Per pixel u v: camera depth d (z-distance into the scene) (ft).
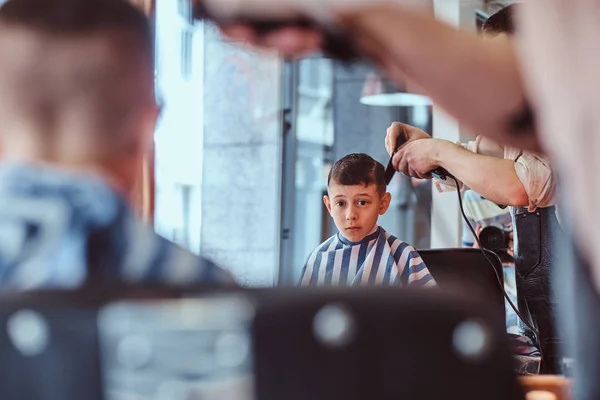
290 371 2.22
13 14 2.98
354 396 2.21
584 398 2.75
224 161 15.07
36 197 2.90
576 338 2.79
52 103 2.96
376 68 2.91
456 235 13.47
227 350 2.22
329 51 2.70
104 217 2.94
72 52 2.96
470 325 2.22
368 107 14.34
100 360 2.25
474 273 8.11
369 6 2.69
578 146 2.55
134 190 3.24
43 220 2.88
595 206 2.54
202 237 14.84
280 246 15.20
